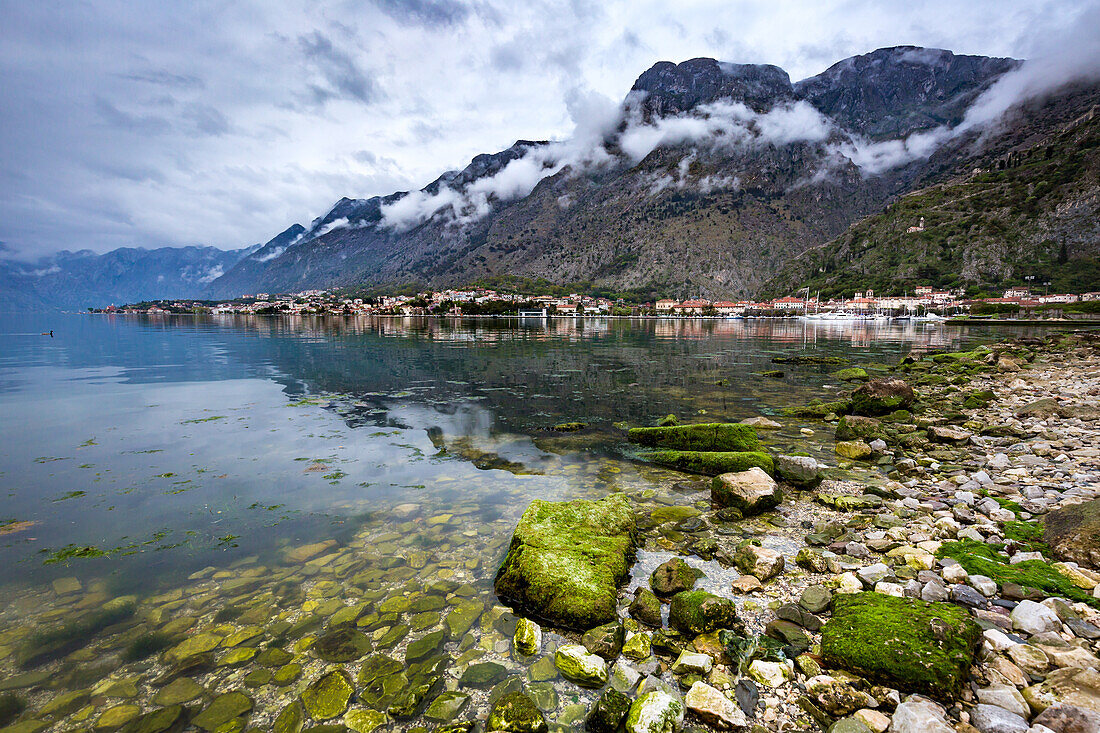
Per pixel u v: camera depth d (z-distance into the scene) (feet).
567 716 14.97
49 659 17.60
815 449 45.57
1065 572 20.59
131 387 79.20
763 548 24.32
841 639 16.79
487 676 16.63
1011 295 568.00
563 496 34.14
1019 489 31.71
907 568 22.30
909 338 223.71
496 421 56.65
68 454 43.24
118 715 15.02
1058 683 14.33
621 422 56.24
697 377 94.32
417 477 37.83
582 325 429.79
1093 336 173.06
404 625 19.42
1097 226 620.08
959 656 15.28
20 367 106.22
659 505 32.78
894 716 13.89
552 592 20.38
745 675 16.37
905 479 36.68
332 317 590.55
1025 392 66.59
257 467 39.99
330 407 64.08
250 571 23.84
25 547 26.30
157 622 19.77
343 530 28.40
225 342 184.34
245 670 17.02
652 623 19.66
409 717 14.79
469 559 24.97
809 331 313.53
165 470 39.09
